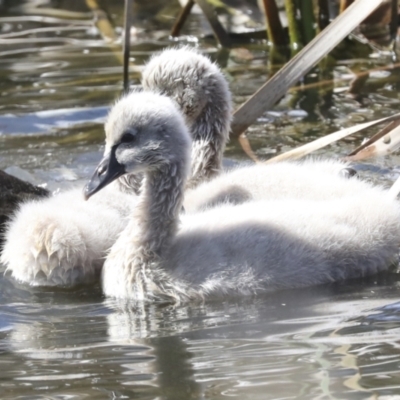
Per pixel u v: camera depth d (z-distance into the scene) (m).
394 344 7.96
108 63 17.78
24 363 8.01
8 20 20.58
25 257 10.55
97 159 13.79
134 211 10.24
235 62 17.86
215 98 12.57
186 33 19.62
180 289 9.69
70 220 10.69
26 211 10.98
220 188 11.39
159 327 8.87
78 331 8.88
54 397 7.26
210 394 7.18
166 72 12.51
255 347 8.10
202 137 12.64
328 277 9.94
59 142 14.40
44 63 17.94
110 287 10.20
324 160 12.38
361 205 10.47
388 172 12.98
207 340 8.39
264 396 7.08
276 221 10.06
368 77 16.70
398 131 11.88
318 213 10.27
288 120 14.93
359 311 8.91
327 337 8.23
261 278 9.62
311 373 7.45
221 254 9.74
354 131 11.89
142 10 20.98
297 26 18.30
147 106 10.26
